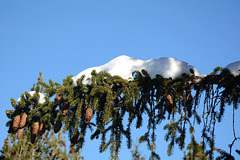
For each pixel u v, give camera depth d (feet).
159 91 34.45
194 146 33.53
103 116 33.73
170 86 34.60
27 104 37.11
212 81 34.76
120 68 36.47
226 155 32.40
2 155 59.93
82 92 34.96
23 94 37.22
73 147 38.17
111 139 35.81
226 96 34.45
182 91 34.81
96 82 34.30
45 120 36.99
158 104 35.99
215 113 34.24
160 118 36.32
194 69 35.83
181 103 35.37
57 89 34.37
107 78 34.42
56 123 36.11
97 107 35.37
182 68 35.09
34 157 63.46
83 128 36.17
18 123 36.04
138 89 33.88
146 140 34.47
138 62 37.09
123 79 34.30
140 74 34.99
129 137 35.88
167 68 34.88
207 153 33.12
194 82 35.47
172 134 34.53
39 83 37.99
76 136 36.32
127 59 37.73
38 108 36.47
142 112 35.70
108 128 36.11
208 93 35.12
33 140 36.22
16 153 60.59
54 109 36.86
